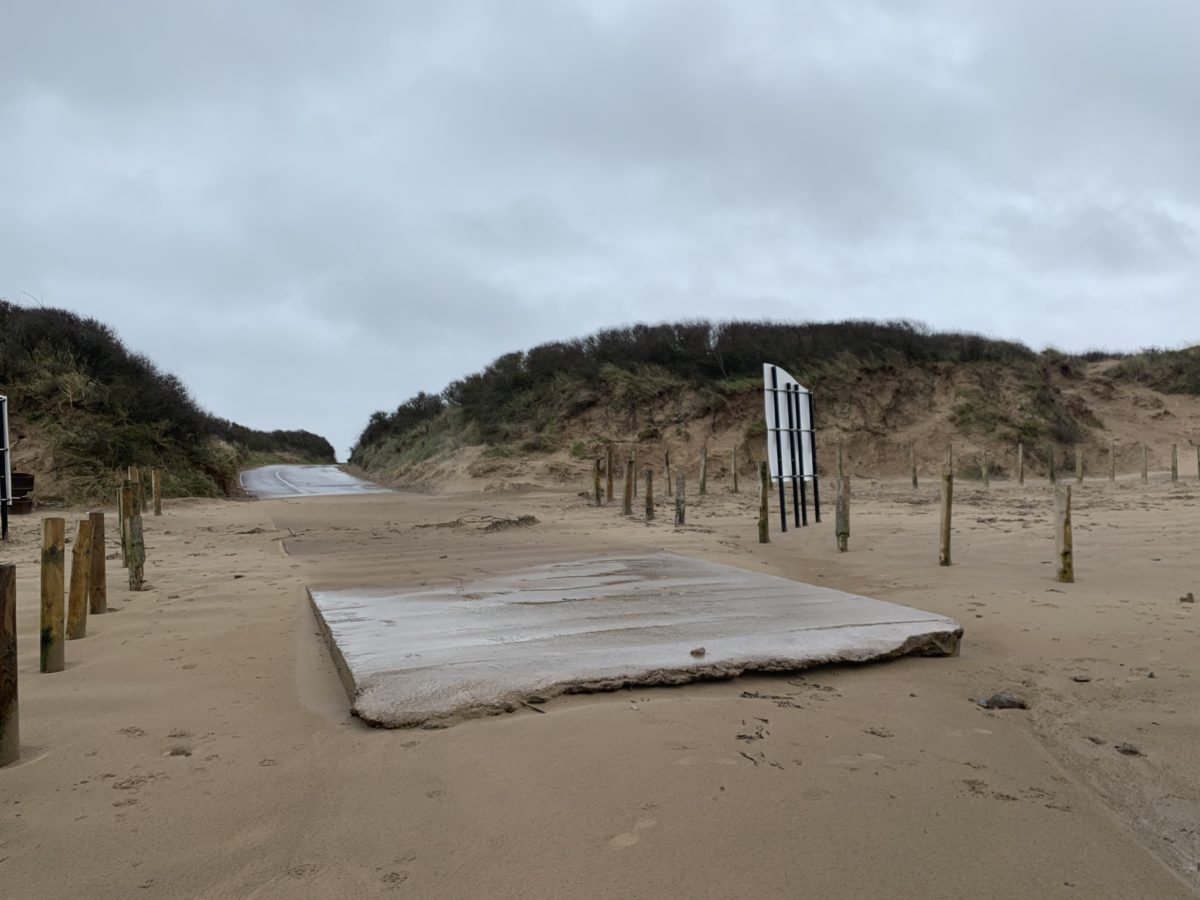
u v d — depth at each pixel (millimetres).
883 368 37781
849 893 2369
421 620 5664
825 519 15375
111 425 28766
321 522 17500
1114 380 44219
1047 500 19141
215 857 2580
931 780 3168
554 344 43562
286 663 5090
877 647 4832
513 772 3168
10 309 31812
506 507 21625
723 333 40531
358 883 2414
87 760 3422
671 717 3773
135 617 6746
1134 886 2451
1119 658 5074
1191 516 12875
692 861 2529
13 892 2387
